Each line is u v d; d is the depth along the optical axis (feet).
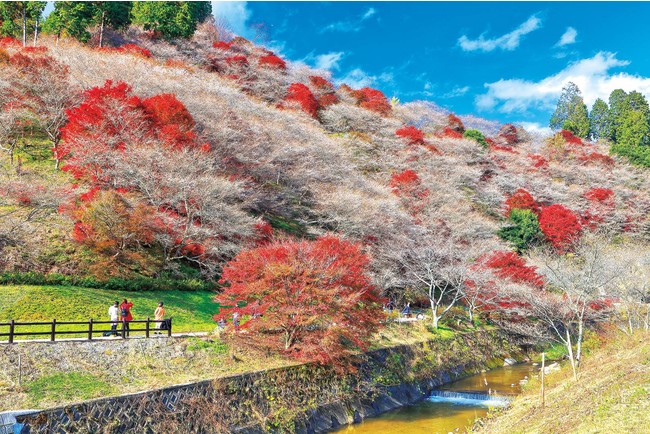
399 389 99.81
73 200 112.88
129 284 101.86
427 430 81.76
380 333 113.50
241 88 227.40
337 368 88.53
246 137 150.20
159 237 109.50
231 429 69.05
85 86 147.43
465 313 148.97
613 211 228.43
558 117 395.34
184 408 66.13
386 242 145.28
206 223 119.85
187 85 166.50
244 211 136.77
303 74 282.15
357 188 166.81
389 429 82.38
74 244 106.11
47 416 55.31
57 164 130.52
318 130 200.13
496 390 107.55
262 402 75.20
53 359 66.54
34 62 144.25
